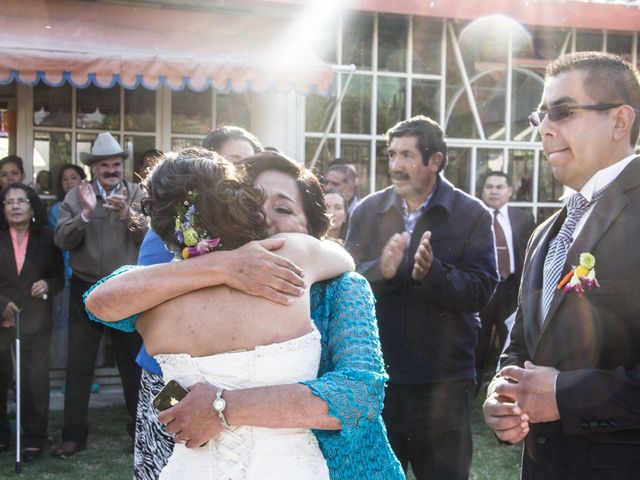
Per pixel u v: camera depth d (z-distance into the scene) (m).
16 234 5.46
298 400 1.76
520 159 7.61
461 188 7.50
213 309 1.84
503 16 7.17
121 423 6.07
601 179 2.16
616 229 2.06
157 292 1.86
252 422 1.76
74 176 6.54
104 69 5.66
